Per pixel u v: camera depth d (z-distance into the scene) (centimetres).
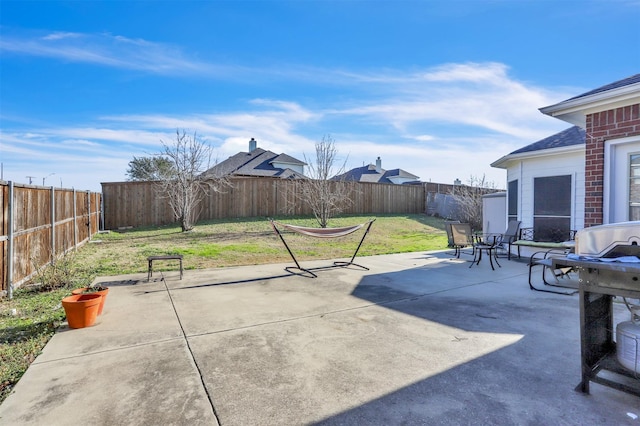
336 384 252
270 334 351
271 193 1588
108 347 320
